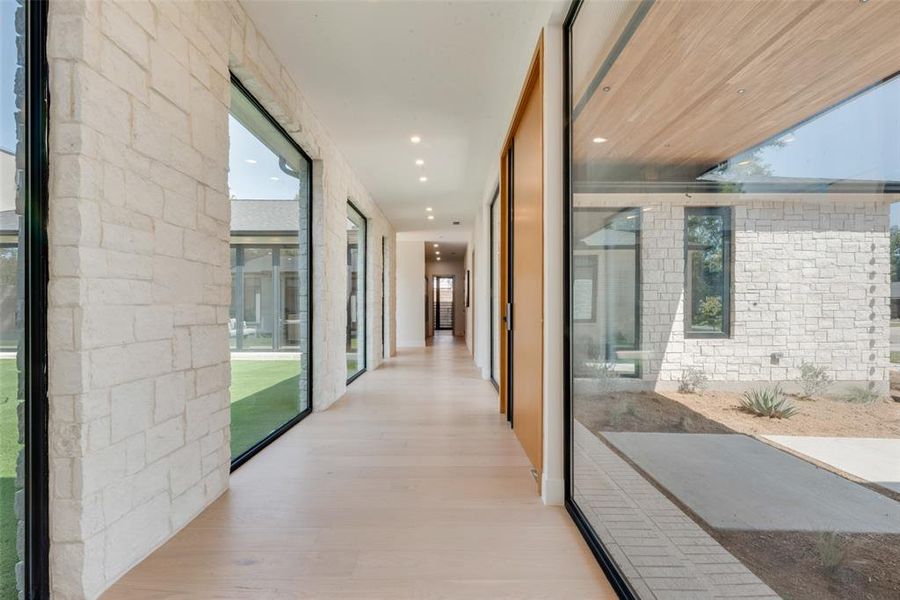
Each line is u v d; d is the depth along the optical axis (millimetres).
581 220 1994
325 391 3730
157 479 1515
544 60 1941
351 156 4227
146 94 1457
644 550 1414
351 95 2973
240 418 3111
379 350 6750
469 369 6340
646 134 1797
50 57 1177
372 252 6238
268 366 3260
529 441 2510
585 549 1529
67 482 1182
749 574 954
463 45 2377
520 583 1336
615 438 1866
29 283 1177
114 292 1310
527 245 2590
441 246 11055
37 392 1181
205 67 1818
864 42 805
